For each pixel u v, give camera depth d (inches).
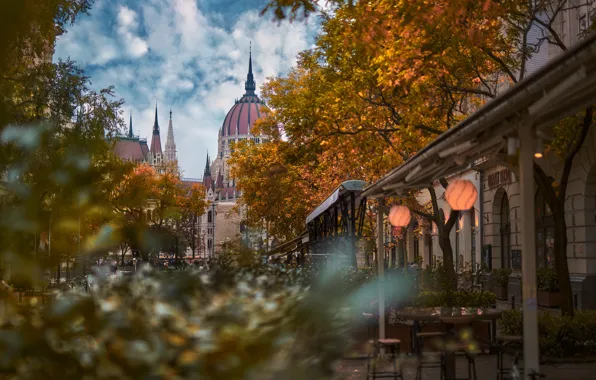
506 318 584.4
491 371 467.8
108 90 738.2
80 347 105.0
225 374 99.6
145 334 119.4
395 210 524.1
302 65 924.0
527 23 762.2
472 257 1443.2
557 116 274.7
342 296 204.1
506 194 1257.4
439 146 314.7
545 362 510.9
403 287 631.8
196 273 246.5
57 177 86.7
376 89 850.8
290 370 104.9
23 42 89.2
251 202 1859.0
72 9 452.1
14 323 99.7
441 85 750.5
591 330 534.9
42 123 88.7
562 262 575.5
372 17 551.8
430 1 542.3
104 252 90.9
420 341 435.8
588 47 187.8
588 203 911.7
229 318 133.3
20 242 86.0
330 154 1060.5
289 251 1321.4
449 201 361.1
